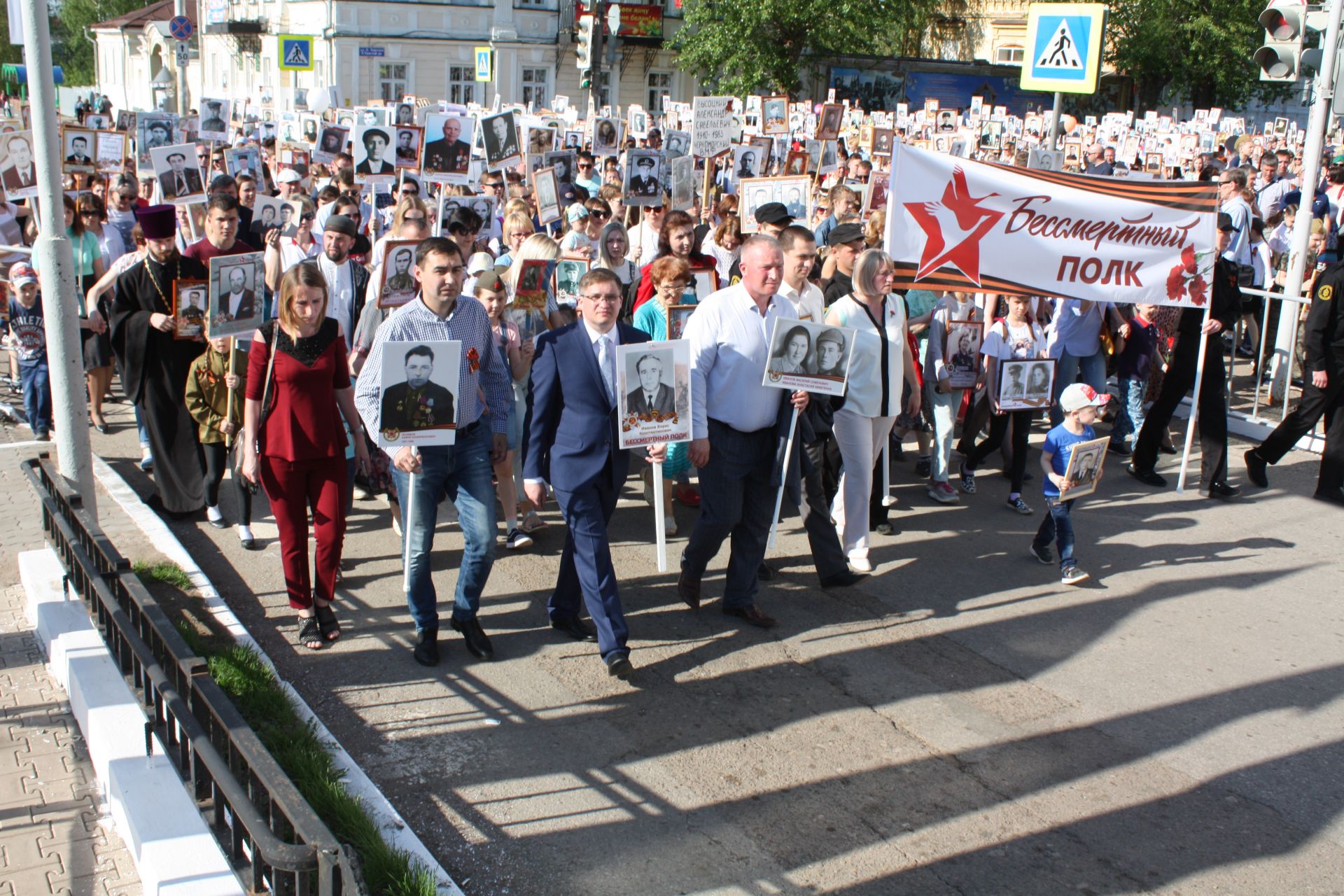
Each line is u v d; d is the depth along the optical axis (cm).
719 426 586
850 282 736
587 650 571
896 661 575
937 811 452
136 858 398
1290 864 429
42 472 593
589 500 534
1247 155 2102
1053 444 670
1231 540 760
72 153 1317
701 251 916
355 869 289
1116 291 793
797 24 3675
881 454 740
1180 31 3925
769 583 668
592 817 439
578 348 534
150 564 615
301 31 3916
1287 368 1048
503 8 3875
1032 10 977
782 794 459
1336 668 582
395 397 498
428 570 543
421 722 500
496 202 1040
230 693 486
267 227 1034
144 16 5712
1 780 445
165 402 691
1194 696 550
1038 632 613
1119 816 454
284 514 546
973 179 753
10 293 882
